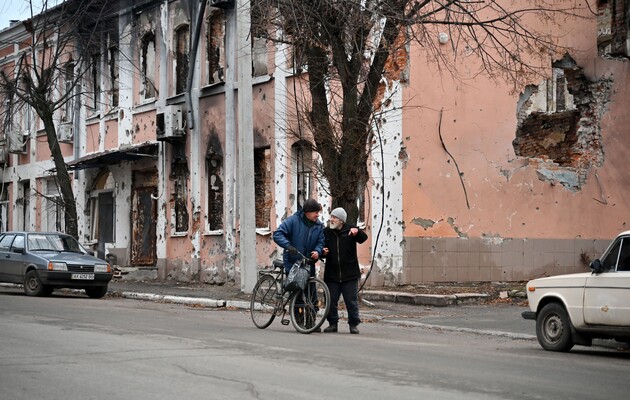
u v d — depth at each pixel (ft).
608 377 34.58
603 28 97.04
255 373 32.35
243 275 79.05
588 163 94.84
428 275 82.79
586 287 43.42
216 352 38.40
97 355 36.68
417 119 83.05
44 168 140.46
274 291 52.95
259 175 98.37
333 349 41.19
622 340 43.11
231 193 100.17
